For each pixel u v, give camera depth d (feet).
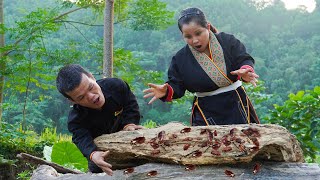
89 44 33.45
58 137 37.60
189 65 12.32
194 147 10.36
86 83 10.68
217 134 10.33
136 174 10.82
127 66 34.14
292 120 21.25
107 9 25.50
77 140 11.38
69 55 31.45
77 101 10.85
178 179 10.18
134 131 11.19
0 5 37.24
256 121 12.60
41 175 13.19
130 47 92.99
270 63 104.73
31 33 30.60
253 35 124.77
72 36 69.72
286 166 10.12
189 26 11.78
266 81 94.99
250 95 28.37
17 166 31.99
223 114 12.26
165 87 11.55
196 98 12.76
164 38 104.42
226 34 12.46
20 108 61.72
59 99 82.94
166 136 10.71
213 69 12.12
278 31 123.95
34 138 36.01
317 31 123.03
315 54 103.40
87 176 12.03
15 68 31.58
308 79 89.97
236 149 9.91
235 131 10.21
